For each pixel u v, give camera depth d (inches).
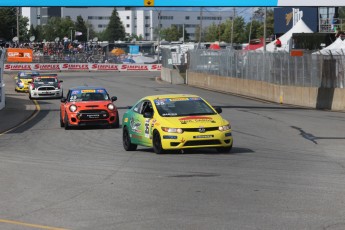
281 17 4244.6
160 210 512.7
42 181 679.1
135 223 466.0
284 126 1366.9
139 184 646.5
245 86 2534.5
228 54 2768.2
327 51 2146.9
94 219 482.6
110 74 4601.4
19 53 4788.4
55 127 1459.2
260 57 2369.6
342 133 1228.5
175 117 876.6
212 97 2404.0
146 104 936.3
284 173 712.4
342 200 549.6
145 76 4306.1
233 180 662.5
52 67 4948.3
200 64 3221.0
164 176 696.4
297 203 536.7
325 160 834.2
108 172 737.6
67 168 780.0
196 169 744.3
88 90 1438.2
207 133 853.8
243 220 471.5
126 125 982.4
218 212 501.0
